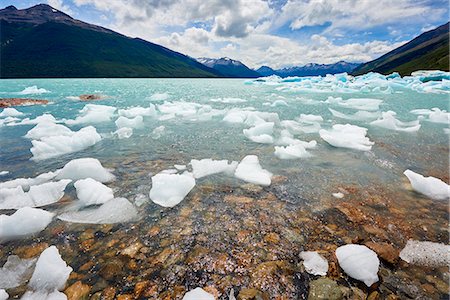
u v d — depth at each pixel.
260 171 5.43
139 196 4.42
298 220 3.72
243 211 3.96
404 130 9.17
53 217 3.77
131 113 12.45
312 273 2.72
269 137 7.76
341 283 2.62
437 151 6.89
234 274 2.71
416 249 3.12
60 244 3.20
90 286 2.57
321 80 38.56
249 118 10.63
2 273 2.75
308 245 3.18
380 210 3.99
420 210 3.99
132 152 6.90
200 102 18.17
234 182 5.00
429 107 15.01
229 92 26.48
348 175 5.34
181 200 4.28
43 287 2.56
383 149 7.06
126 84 41.78
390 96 21.19
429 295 2.47
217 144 7.64
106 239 3.30
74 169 5.08
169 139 8.20
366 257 2.80
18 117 12.02
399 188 4.73
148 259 2.94
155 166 5.89
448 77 35.97
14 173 5.47
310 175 5.34
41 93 24.36
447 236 3.37
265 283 2.59
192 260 2.92
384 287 2.57
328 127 9.89
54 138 6.98
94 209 3.99
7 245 3.18
